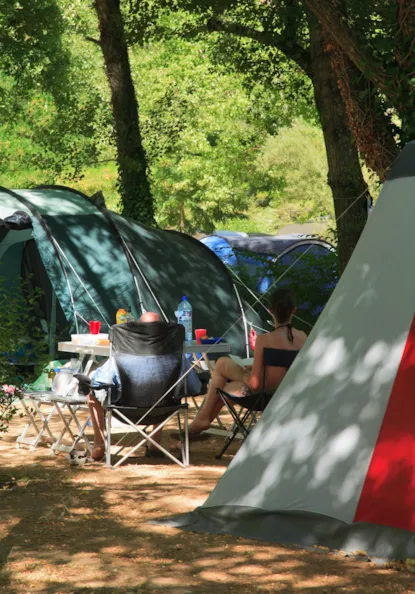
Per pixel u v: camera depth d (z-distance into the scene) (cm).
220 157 5403
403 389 723
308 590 611
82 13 3775
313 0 1283
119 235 1792
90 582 629
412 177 783
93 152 3416
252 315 1914
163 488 941
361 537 691
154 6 2598
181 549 710
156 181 5638
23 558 687
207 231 6172
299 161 6112
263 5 2291
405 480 693
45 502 875
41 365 1035
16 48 3059
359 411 736
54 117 3547
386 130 1367
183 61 4678
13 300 1051
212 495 784
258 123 4425
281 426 774
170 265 1847
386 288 762
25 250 1766
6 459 1122
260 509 743
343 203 1891
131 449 1177
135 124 2642
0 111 3872
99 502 875
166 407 1077
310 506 721
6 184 4844
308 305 2255
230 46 2858
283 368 1079
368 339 757
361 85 1373
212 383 1177
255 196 7331
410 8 1215
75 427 1377
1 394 1014
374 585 621
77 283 1691
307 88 3059
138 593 604
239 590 611
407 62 1241
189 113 4769
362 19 1337
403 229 770
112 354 1065
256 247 2822
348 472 719
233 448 1214
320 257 2298
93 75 3950
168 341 1077
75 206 1812
